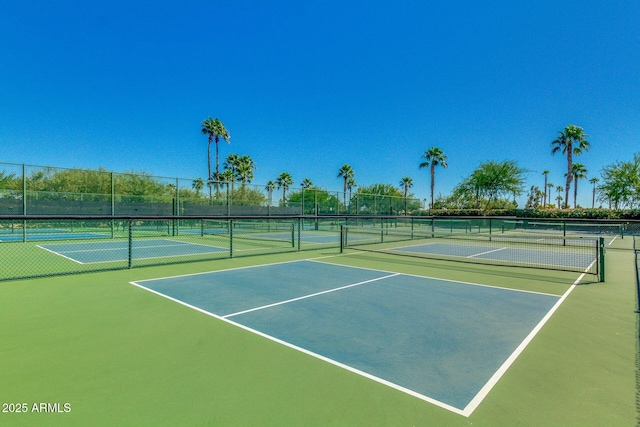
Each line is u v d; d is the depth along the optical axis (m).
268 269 9.30
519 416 2.71
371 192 50.47
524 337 4.41
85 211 16.34
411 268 9.66
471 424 2.61
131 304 5.78
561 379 3.32
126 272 8.70
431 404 2.88
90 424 2.58
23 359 3.68
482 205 39.94
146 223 21.08
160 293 6.55
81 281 7.60
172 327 4.68
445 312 5.47
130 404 2.85
